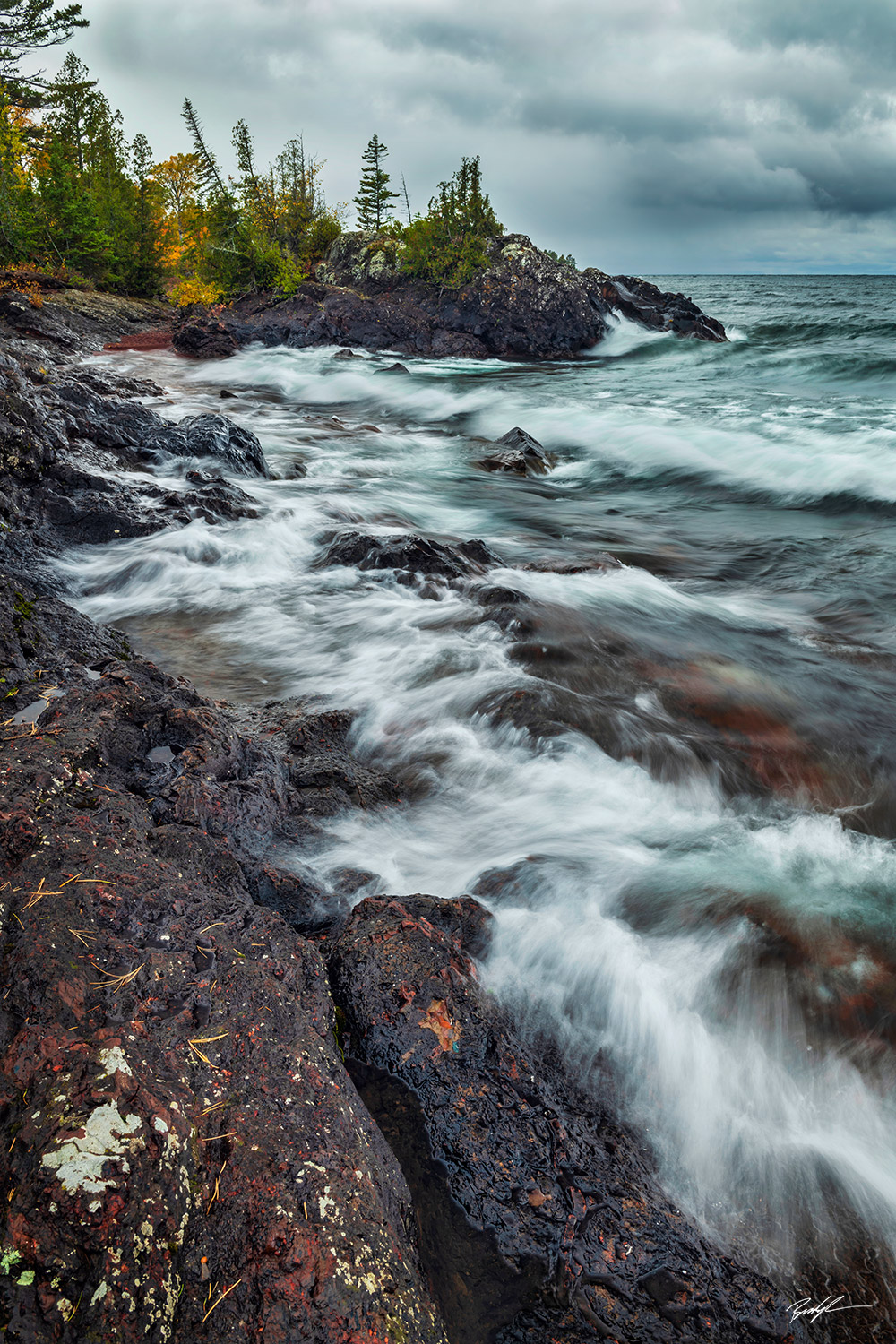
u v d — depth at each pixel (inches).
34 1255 83.4
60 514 400.5
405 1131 126.3
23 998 112.0
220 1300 88.8
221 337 1493.6
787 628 362.9
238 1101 108.4
